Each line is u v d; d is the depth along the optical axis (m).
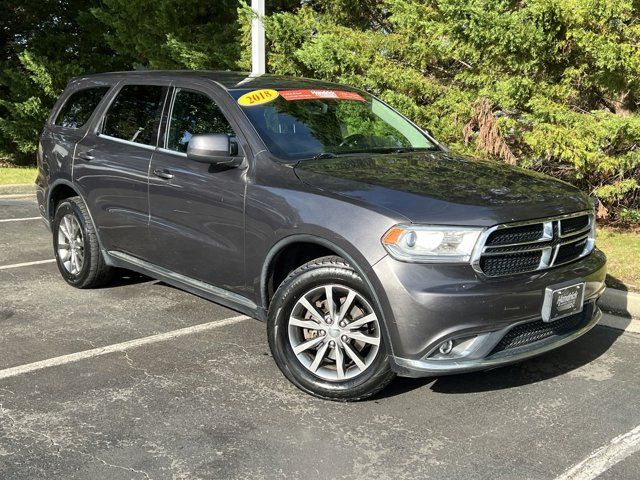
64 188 6.14
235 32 12.49
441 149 5.24
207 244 4.57
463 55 7.91
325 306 4.01
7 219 9.45
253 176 4.30
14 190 11.97
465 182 4.04
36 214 9.91
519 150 8.12
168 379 4.21
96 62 16.67
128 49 14.48
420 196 3.72
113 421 3.66
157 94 5.30
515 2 8.15
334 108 5.10
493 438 3.54
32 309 5.51
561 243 3.86
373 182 3.93
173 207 4.79
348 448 3.42
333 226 3.74
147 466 3.22
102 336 4.93
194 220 4.63
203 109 4.87
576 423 3.71
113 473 3.16
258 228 4.16
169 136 5.02
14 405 3.82
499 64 7.72
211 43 12.48
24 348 4.67
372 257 3.59
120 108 5.63
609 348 4.86
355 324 3.78
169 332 5.03
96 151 5.59
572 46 7.33
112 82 5.85
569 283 3.82
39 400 3.89
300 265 4.32
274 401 3.93
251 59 10.23
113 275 6.02
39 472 3.15
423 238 3.52
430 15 8.12
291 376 4.02
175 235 4.82
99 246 5.77
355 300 3.79
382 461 3.30
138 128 5.34
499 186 4.00
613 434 3.60
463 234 3.51
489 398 4.02
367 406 3.89
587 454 3.39
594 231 4.29
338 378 3.88
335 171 4.12
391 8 8.59
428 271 3.51
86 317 5.34
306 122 4.79
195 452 3.36
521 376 4.34
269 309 4.06
